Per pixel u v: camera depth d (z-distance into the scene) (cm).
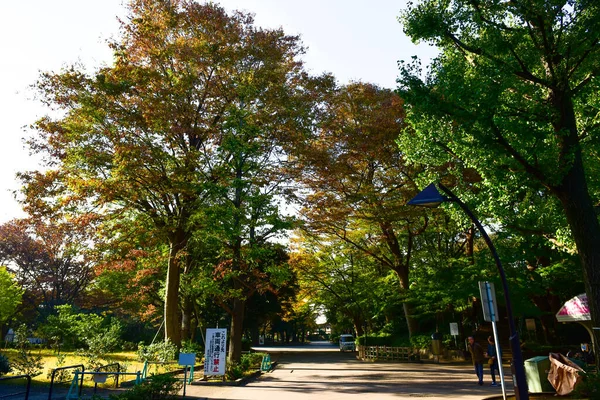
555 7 1113
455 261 2767
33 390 1396
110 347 1936
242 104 2181
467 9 1227
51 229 2316
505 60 1227
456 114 1133
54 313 4422
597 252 1127
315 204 2572
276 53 2234
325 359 3644
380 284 3516
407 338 3497
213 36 2197
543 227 1449
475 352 1611
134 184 2125
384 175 2784
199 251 2316
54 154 2100
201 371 2081
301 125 2142
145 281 3662
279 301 4519
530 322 3086
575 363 1311
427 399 1261
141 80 2031
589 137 1295
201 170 2094
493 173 1236
